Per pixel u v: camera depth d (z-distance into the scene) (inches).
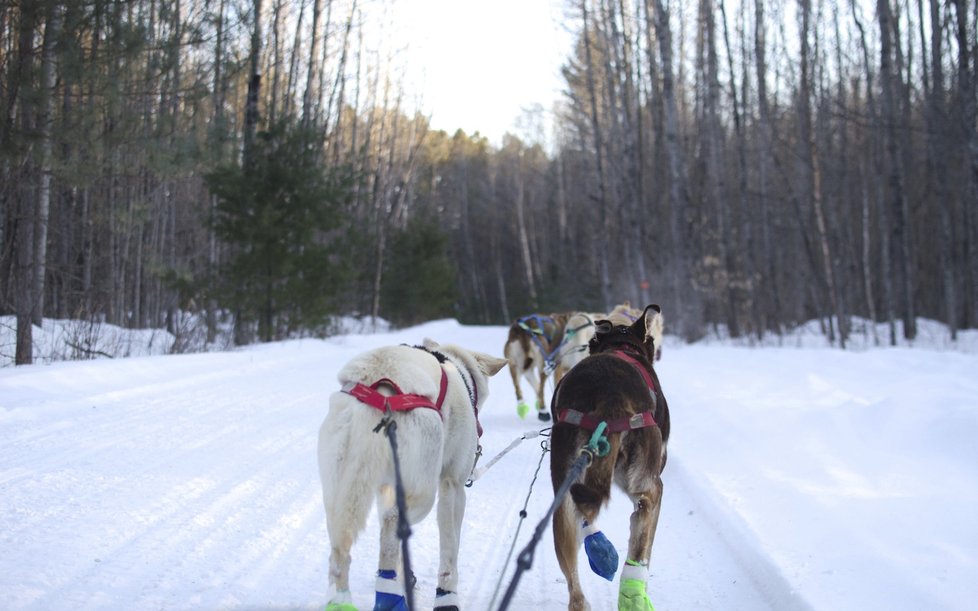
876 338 938.1
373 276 1515.7
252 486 270.5
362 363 165.6
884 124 770.2
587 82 1352.1
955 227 1347.2
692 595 191.2
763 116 1103.6
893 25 1029.8
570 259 2522.1
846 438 323.9
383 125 1622.8
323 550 214.7
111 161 518.3
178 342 680.4
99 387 441.1
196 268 967.0
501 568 210.4
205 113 626.8
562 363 426.0
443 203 3075.8
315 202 797.2
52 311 831.7
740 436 339.3
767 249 1226.6
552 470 174.2
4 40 484.7
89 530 215.3
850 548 198.4
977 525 209.2
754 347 880.9
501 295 2780.5
